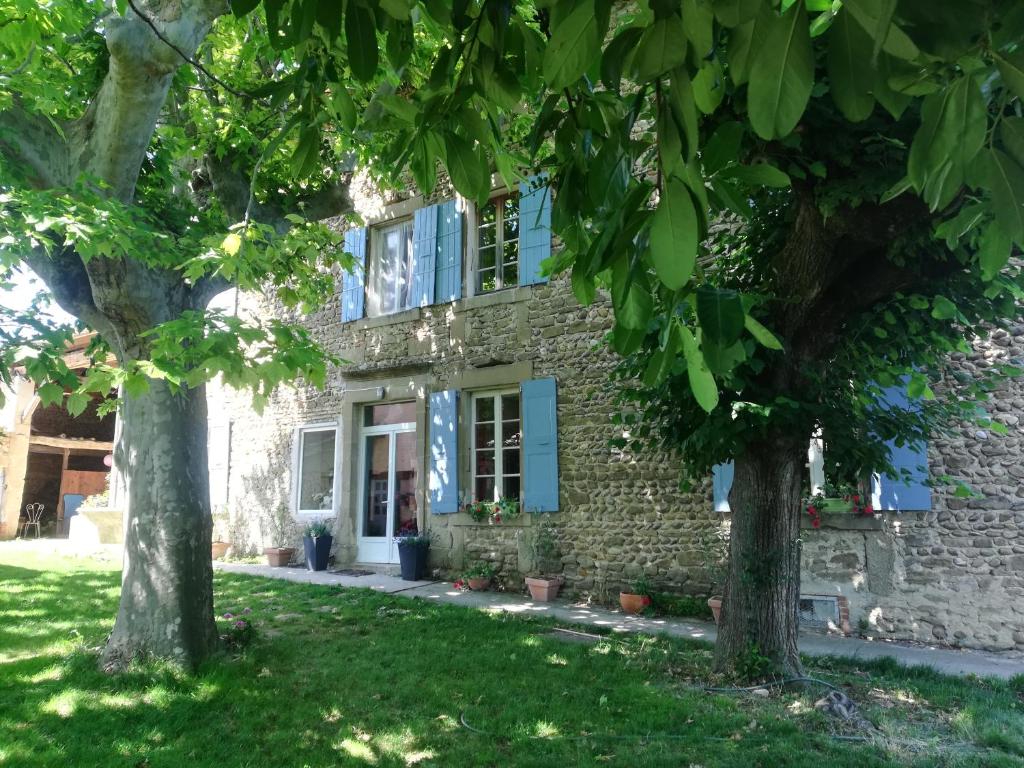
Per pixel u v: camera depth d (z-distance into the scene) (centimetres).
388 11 147
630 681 470
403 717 408
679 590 724
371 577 921
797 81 98
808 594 658
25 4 357
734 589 477
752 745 361
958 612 595
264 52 518
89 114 442
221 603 739
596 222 171
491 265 955
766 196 450
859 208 356
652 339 342
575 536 803
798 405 404
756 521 468
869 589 632
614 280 133
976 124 106
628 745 364
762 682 448
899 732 379
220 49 562
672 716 400
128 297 455
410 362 969
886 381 473
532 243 886
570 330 843
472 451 917
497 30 149
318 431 1091
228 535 1166
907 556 621
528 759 347
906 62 102
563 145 181
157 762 344
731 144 128
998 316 450
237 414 1194
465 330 935
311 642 569
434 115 164
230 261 289
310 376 267
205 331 248
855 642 608
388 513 995
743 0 97
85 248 320
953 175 119
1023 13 94
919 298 421
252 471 1157
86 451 2039
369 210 1081
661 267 104
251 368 252
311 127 200
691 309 180
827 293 430
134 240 367
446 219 979
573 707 421
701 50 108
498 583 848
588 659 525
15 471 1656
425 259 991
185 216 537
